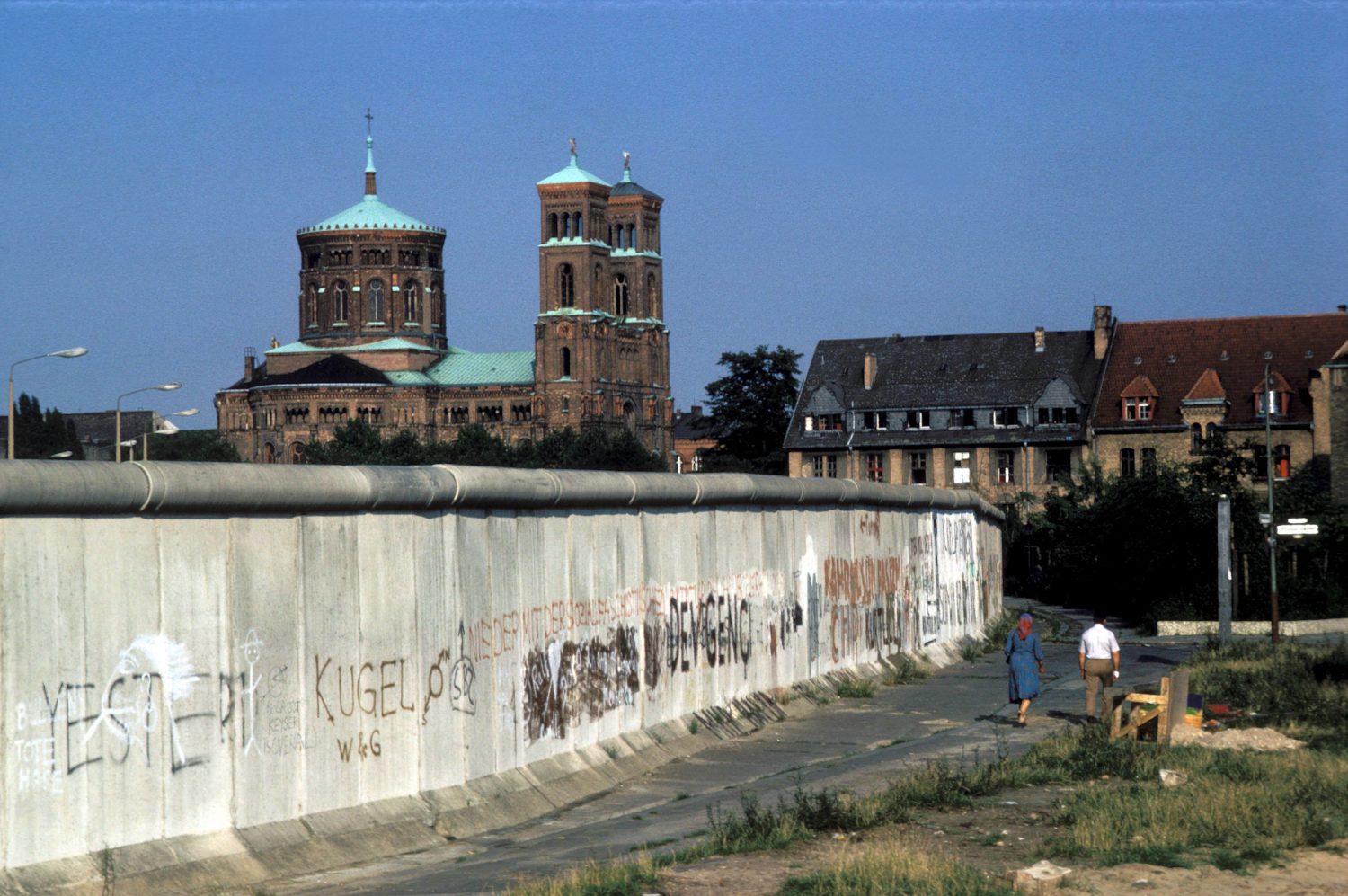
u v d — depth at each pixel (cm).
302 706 1892
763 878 1642
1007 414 11950
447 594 2175
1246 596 6462
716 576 3098
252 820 1808
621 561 2706
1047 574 8925
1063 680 4112
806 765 2670
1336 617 6359
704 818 2145
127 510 1659
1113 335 11931
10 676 1525
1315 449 10481
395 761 2052
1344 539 6838
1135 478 7250
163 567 1705
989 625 5538
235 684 1792
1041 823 1961
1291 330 11419
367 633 2008
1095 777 2302
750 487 3228
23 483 1521
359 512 2005
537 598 2423
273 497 1834
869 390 12450
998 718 3231
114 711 1638
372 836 1953
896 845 1728
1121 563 7169
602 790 2448
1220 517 5491
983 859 1756
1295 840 1802
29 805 1540
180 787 1712
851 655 3872
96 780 1612
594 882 1608
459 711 2188
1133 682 3956
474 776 2217
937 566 4762
